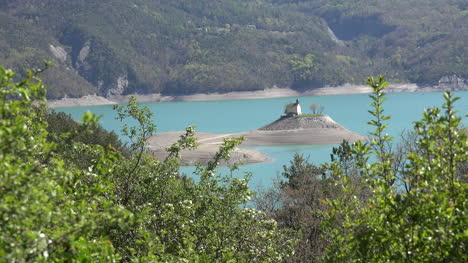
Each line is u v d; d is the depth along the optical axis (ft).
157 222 45.11
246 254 47.19
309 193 98.07
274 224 49.29
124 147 154.71
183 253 41.32
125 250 37.96
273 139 419.74
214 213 48.52
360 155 28.58
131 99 50.62
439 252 24.08
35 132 27.99
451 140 25.67
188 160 296.51
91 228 22.79
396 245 25.39
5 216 20.31
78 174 30.53
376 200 27.66
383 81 28.66
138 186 47.50
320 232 77.30
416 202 24.95
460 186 25.38
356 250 25.99
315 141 406.00
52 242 21.99
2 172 20.76
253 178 239.50
